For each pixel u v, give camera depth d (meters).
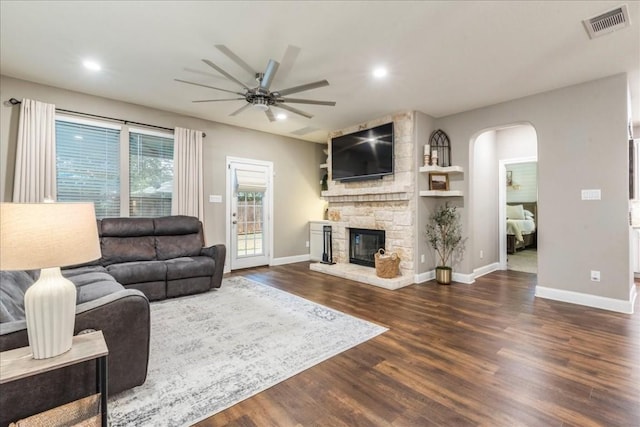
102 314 1.66
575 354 2.32
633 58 2.94
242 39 2.64
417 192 4.59
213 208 5.26
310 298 3.82
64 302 1.31
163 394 1.83
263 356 2.31
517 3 2.15
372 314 3.23
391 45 2.72
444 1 2.14
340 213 5.75
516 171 8.73
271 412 1.69
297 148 6.58
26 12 2.28
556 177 3.71
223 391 1.87
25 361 1.24
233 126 5.51
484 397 1.81
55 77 3.48
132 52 2.89
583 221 3.51
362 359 2.27
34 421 1.29
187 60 3.04
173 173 4.68
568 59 2.97
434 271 4.92
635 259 4.82
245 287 4.36
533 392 1.85
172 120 4.76
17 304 1.77
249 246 5.81
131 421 1.60
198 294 3.99
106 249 3.79
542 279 3.84
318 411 1.69
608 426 1.56
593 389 1.88
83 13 2.29
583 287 3.52
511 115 4.10
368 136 5.04
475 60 2.99
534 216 8.39
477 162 5.05
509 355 2.31
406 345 2.49
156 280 3.67
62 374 1.50
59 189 3.88
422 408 1.71
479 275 5.06
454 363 2.20
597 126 3.42
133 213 4.43
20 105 3.54
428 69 3.19
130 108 4.35
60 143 3.87
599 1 2.13
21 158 3.50
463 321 3.02
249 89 3.01
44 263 1.19
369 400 1.79
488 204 5.38
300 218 6.66
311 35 2.57
